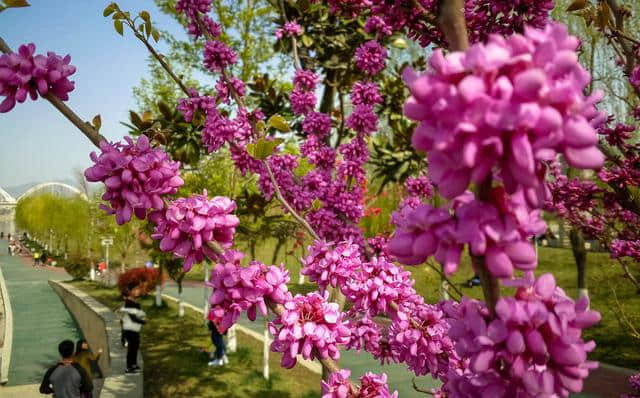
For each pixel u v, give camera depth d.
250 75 10.26
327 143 5.57
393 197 9.35
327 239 4.12
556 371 0.82
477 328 0.85
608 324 10.45
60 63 1.40
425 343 1.79
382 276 1.92
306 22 6.28
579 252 12.21
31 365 13.21
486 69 0.66
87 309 15.51
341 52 6.57
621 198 3.50
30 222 51.00
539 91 0.65
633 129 3.24
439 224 0.80
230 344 10.10
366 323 2.14
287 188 4.14
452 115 0.66
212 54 3.42
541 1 2.10
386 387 1.60
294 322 1.48
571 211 3.98
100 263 28.39
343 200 4.18
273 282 1.45
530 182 0.67
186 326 13.05
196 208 1.42
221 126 3.21
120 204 1.39
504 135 0.68
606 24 2.59
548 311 0.82
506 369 0.88
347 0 3.08
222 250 1.44
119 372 8.49
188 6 3.38
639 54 2.65
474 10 2.29
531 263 0.74
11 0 1.42
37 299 25.42
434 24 1.74
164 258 13.16
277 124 1.91
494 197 0.77
